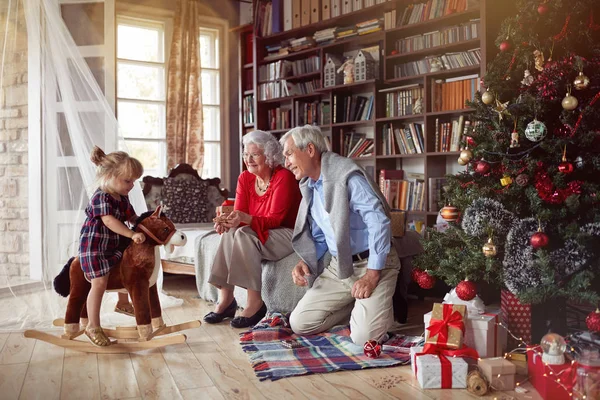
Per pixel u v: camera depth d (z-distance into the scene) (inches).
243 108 264.1
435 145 200.2
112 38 141.3
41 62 125.1
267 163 126.7
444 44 195.8
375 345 96.1
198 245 152.8
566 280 90.7
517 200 98.5
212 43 265.6
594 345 82.6
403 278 125.5
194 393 82.2
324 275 114.5
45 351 104.2
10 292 122.0
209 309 143.1
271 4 247.0
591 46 96.2
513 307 99.0
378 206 103.0
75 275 105.1
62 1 138.7
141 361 98.0
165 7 245.8
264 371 90.5
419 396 79.5
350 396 80.0
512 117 98.3
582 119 92.3
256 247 120.7
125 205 106.6
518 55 101.7
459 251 102.7
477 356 86.6
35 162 124.5
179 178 205.8
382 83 211.5
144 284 104.0
